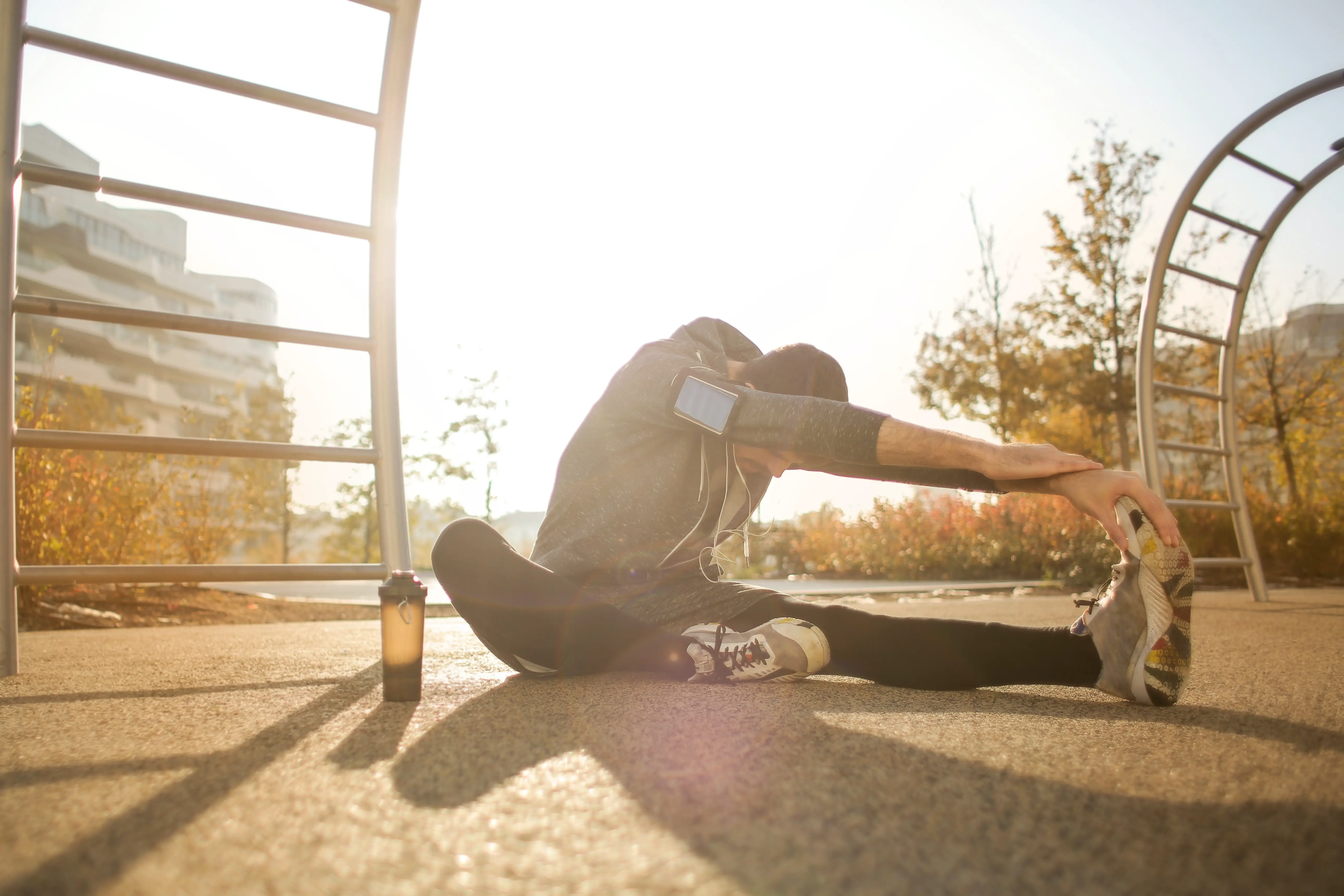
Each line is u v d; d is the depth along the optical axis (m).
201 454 1.97
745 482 1.62
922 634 1.50
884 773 0.91
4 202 1.86
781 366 1.60
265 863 0.67
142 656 2.28
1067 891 0.61
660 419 1.59
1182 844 0.70
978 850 0.69
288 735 1.15
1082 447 14.00
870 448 1.36
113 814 0.80
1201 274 4.30
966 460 1.33
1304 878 0.63
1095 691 1.54
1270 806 0.80
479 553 1.60
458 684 1.63
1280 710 1.34
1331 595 5.29
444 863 0.67
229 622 4.34
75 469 4.73
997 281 14.73
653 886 0.62
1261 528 8.38
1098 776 0.91
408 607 1.42
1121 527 1.37
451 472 12.88
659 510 1.63
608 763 0.96
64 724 1.26
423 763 0.98
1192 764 0.96
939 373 15.06
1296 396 11.41
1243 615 3.58
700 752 1.00
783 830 0.73
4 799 0.86
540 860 0.67
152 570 1.90
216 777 0.93
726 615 1.60
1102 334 13.06
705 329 1.81
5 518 1.84
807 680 1.65
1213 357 12.45
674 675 1.61
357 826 0.76
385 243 2.23
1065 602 5.09
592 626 1.59
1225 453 4.59
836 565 11.24
